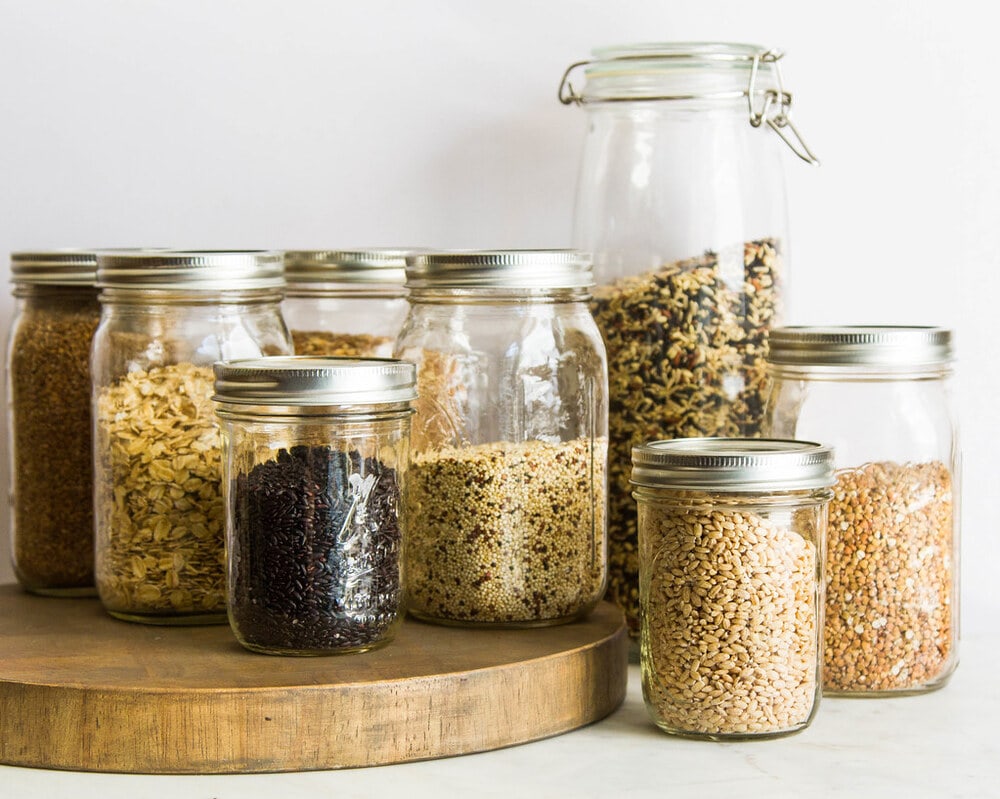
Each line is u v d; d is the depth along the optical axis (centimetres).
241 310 135
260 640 121
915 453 133
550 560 131
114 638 129
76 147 165
